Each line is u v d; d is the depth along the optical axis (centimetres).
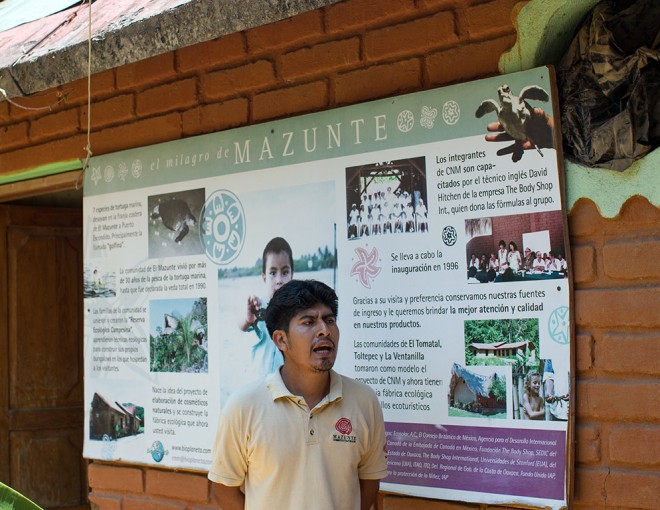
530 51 365
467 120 375
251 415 317
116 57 420
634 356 336
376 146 402
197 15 381
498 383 362
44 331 627
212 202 460
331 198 416
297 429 313
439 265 380
